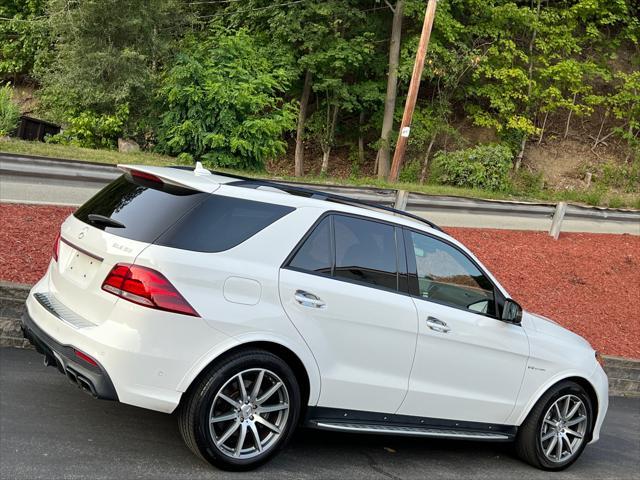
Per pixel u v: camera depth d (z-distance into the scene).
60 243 4.54
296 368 4.34
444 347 4.89
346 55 23.30
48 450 4.02
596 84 27.12
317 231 4.46
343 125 27.42
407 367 4.73
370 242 4.71
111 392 3.79
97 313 3.95
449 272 5.10
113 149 18.89
